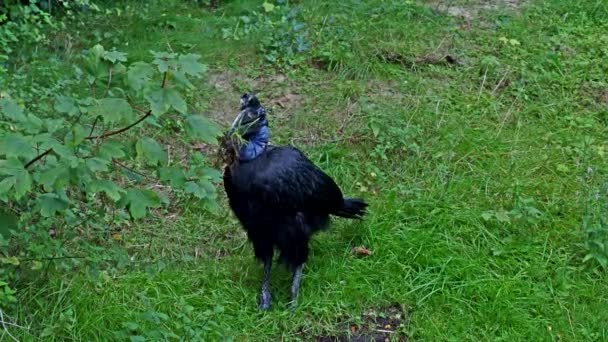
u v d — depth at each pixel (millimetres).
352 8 9602
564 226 6496
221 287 5938
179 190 6695
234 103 8195
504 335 5551
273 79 8539
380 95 8227
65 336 5332
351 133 7660
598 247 6133
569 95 8328
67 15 9352
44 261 5641
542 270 6055
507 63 8766
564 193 6918
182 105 4516
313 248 6293
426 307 5785
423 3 10016
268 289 5867
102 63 4746
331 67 8625
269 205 5578
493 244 6316
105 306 5543
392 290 5887
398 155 7383
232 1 10000
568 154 7457
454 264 6082
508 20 9602
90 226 6230
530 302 5797
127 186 6840
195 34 9250
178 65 4547
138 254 6258
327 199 5898
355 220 6508
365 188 7039
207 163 7371
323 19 9328
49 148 4719
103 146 4734
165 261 6215
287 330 5633
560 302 5809
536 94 8336
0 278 5438
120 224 6469
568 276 6031
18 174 4566
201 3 10102
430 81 8445
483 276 5992
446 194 6844
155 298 5719
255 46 8930
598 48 9094
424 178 7121
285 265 5859
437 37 9195
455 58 8812
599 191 6879
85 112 4855
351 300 5820
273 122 7883
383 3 9672
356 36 9016
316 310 5730
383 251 6215
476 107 8078
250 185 5531
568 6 9883
